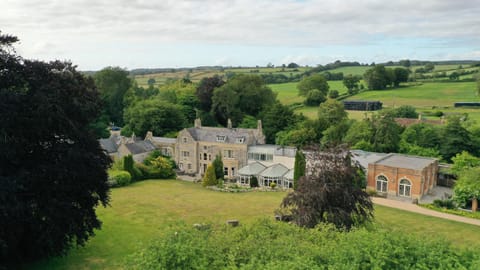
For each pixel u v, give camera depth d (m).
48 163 24.64
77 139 26.55
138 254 15.16
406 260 13.62
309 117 99.44
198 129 75.19
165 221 37.44
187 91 112.75
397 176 52.97
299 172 53.06
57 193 24.42
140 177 61.69
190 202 45.91
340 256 13.82
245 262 14.31
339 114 87.69
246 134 68.81
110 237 32.06
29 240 24.47
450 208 45.66
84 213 26.27
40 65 25.80
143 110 89.75
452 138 67.44
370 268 13.40
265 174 60.53
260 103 105.62
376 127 71.56
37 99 23.45
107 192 29.81
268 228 17.64
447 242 15.30
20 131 23.41
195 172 72.81
